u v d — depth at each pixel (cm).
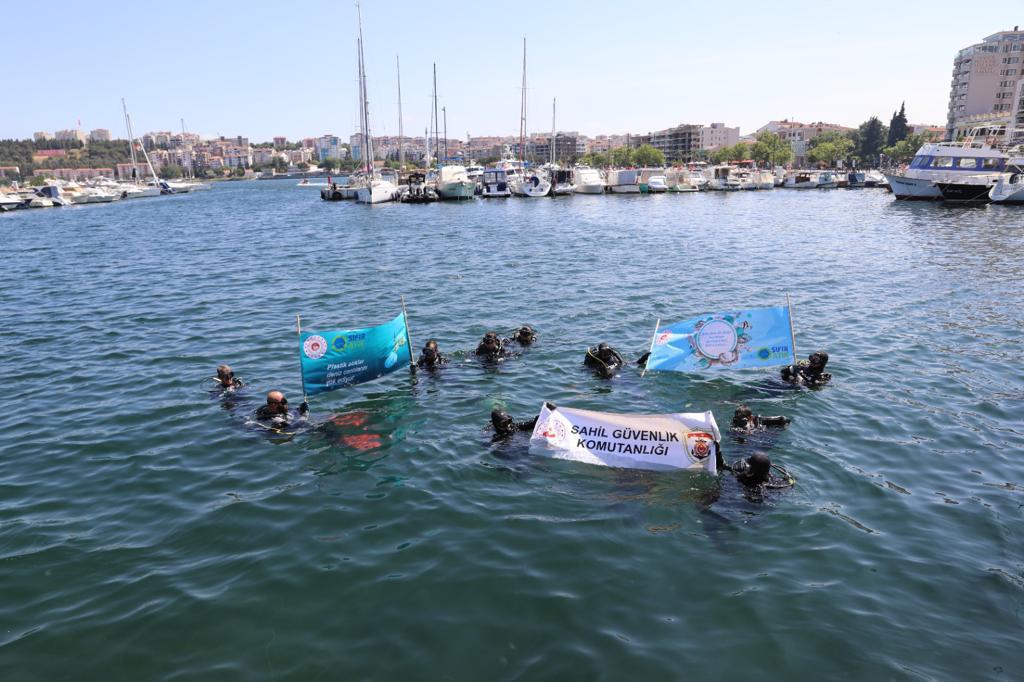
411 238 4678
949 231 4478
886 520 917
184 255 4003
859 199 8406
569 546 862
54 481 1067
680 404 1352
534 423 1215
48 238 5306
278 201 10669
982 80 14325
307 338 1360
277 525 925
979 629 697
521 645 683
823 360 1475
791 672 640
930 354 1673
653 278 2881
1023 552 837
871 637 686
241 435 1234
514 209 7462
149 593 779
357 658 668
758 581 786
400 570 816
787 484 1016
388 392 1441
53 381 1570
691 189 10631
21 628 721
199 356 1758
